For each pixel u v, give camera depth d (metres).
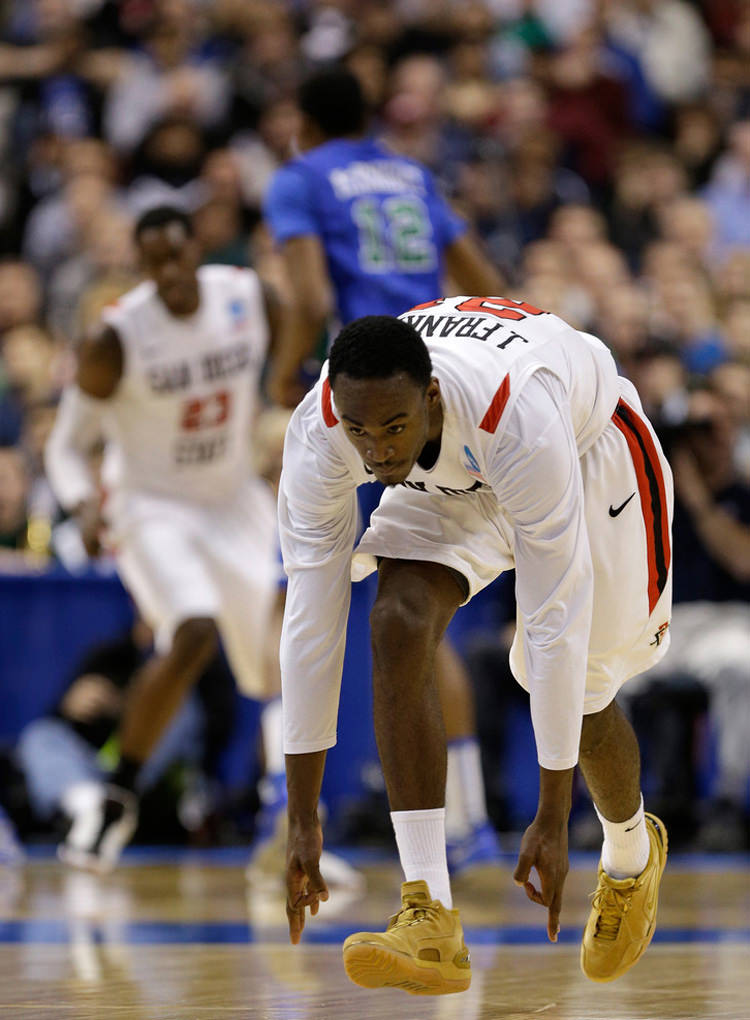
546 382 7.95
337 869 16.19
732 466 22.58
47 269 31.77
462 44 36.84
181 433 17.55
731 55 39.81
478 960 10.98
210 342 17.42
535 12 38.41
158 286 17.19
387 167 16.06
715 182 35.22
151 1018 8.24
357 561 8.96
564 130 35.69
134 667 22.38
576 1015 8.42
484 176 32.47
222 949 11.53
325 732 8.44
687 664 21.45
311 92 16.09
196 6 37.34
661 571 8.91
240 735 22.83
